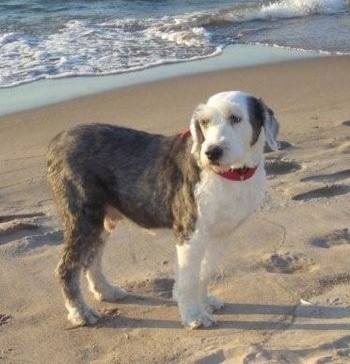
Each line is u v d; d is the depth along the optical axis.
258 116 2.87
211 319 3.02
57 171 3.10
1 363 2.87
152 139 3.07
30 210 3.93
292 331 2.94
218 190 2.86
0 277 3.34
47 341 2.98
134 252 3.50
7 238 3.67
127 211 3.09
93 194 3.06
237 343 2.88
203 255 2.97
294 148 4.49
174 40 7.79
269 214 3.75
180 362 2.81
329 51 7.28
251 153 2.87
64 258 3.10
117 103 5.62
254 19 9.01
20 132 5.00
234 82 6.17
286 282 3.21
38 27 8.30
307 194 3.94
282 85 6.02
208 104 2.84
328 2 9.49
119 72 6.53
